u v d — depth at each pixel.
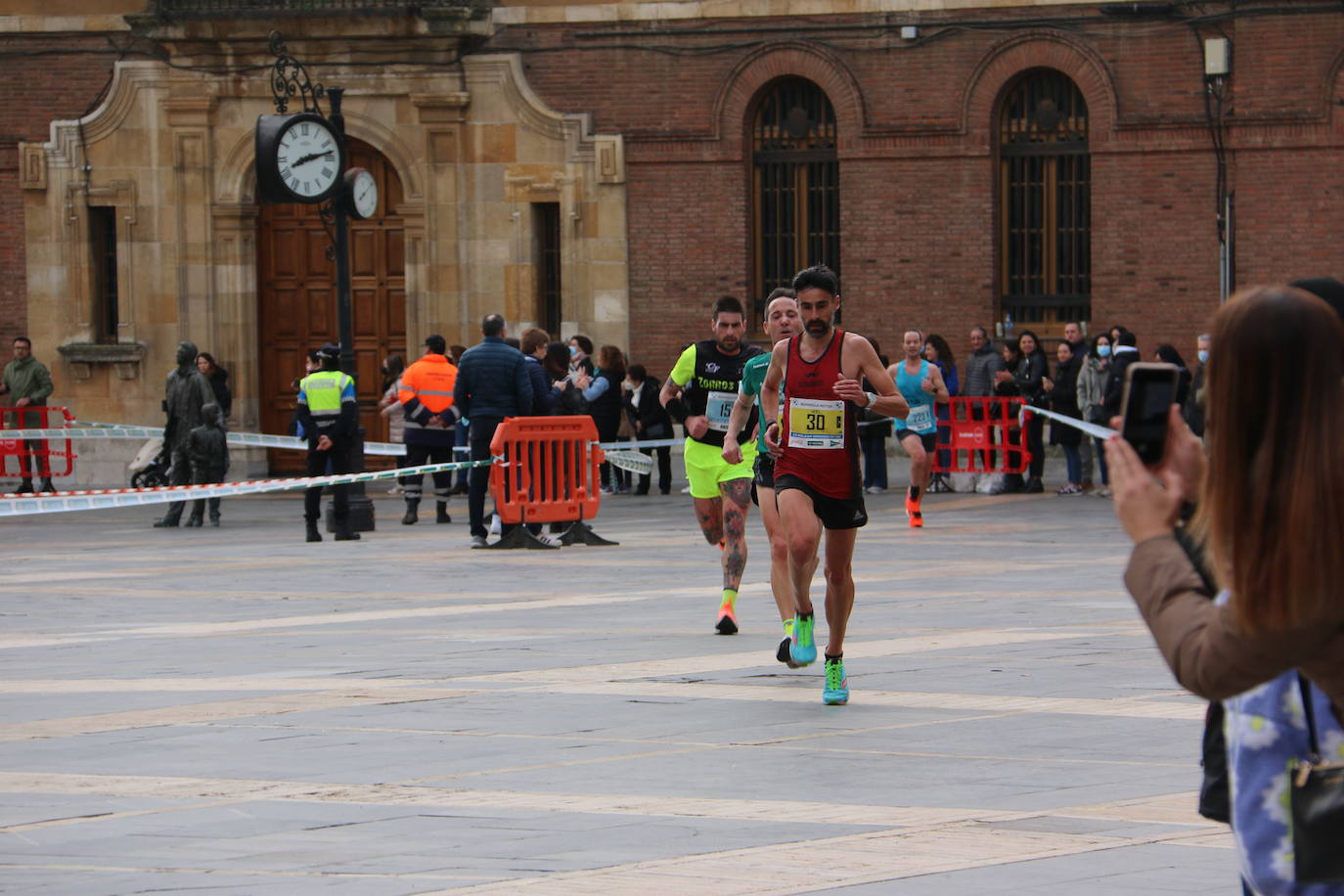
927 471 27.94
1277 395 4.67
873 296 37.09
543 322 39.56
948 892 7.91
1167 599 4.88
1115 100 35.56
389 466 40.75
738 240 37.81
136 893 8.15
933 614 17.81
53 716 12.95
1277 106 34.69
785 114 37.78
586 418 26.23
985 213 36.47
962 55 36.34
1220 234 35.03
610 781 10.52
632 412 35.66
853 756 11.12
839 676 12.91
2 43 40.19
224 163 39.78
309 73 39.25
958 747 11.34
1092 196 35.94
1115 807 9.62
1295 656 4.70
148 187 39.97
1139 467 5.02
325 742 11.80
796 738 11.75
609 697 13.38
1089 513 30.00
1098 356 33.38
